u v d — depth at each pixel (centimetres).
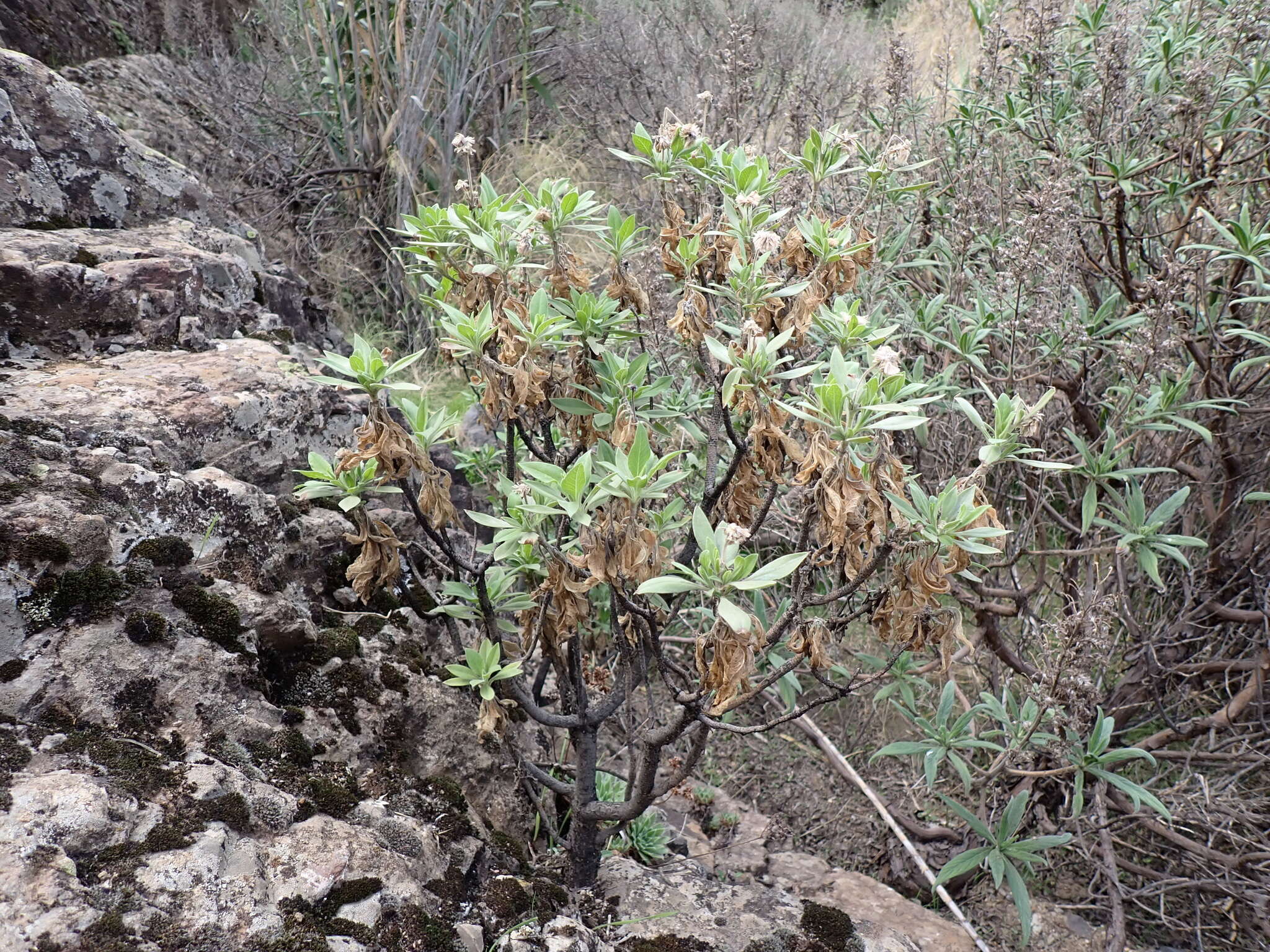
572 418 216
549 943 198
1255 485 341
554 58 673
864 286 327
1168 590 349
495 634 212
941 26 595
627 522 166
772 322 203
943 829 316
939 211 384
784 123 495
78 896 146
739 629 141
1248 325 329
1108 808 347
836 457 157
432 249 207
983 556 312
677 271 211
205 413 257
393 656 245
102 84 563
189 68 637
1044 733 263
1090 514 271
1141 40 383
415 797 217
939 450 337
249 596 219
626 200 558
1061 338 297
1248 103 332
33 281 279
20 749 166
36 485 201
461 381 482
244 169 600
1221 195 345
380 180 592
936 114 429
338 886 175
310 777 200
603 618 291
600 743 321
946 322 327
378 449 184
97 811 157
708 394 266
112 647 189
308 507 267
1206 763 316
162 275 310
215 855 165
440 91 592
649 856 262
